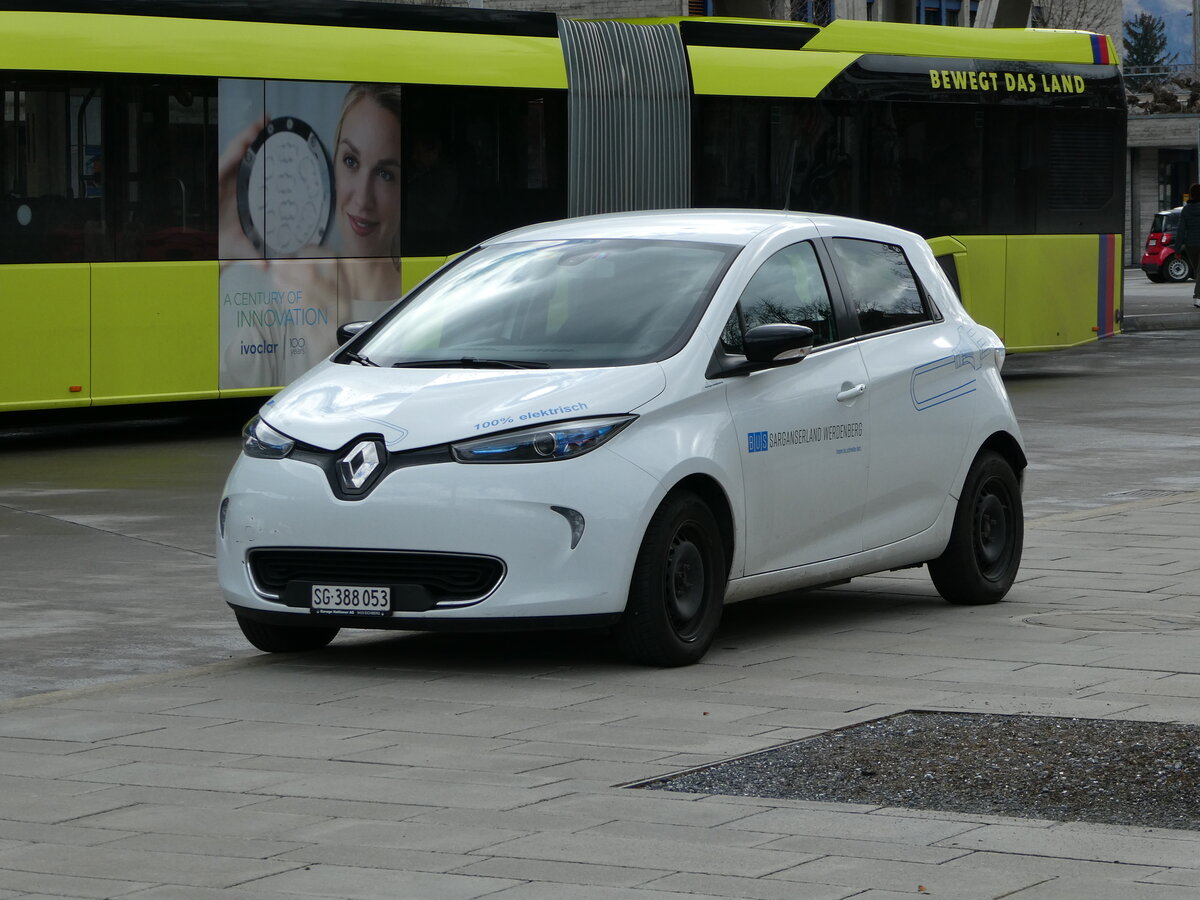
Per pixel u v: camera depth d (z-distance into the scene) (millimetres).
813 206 30297
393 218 26125
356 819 8133
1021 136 32875
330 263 25641
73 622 13531
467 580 11062
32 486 20562
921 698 10453
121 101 23844
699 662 11586
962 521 13461
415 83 26266
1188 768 8797
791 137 30016
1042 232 33281
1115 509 18453
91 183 23656
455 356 12055
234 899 7043
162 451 23891
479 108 26844
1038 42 33375
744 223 12875
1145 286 67688
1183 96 86812
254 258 24984
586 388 11297
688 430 11438
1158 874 7207
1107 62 34250
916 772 8820
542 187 27422
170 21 24297
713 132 29156
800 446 12203
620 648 11344
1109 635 12352
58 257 23438
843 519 12578
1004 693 10539
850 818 8039
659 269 12336
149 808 8367
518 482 10930
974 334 13859
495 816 8141
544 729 9836
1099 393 30938
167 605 14164
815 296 12711
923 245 13898
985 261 32438
